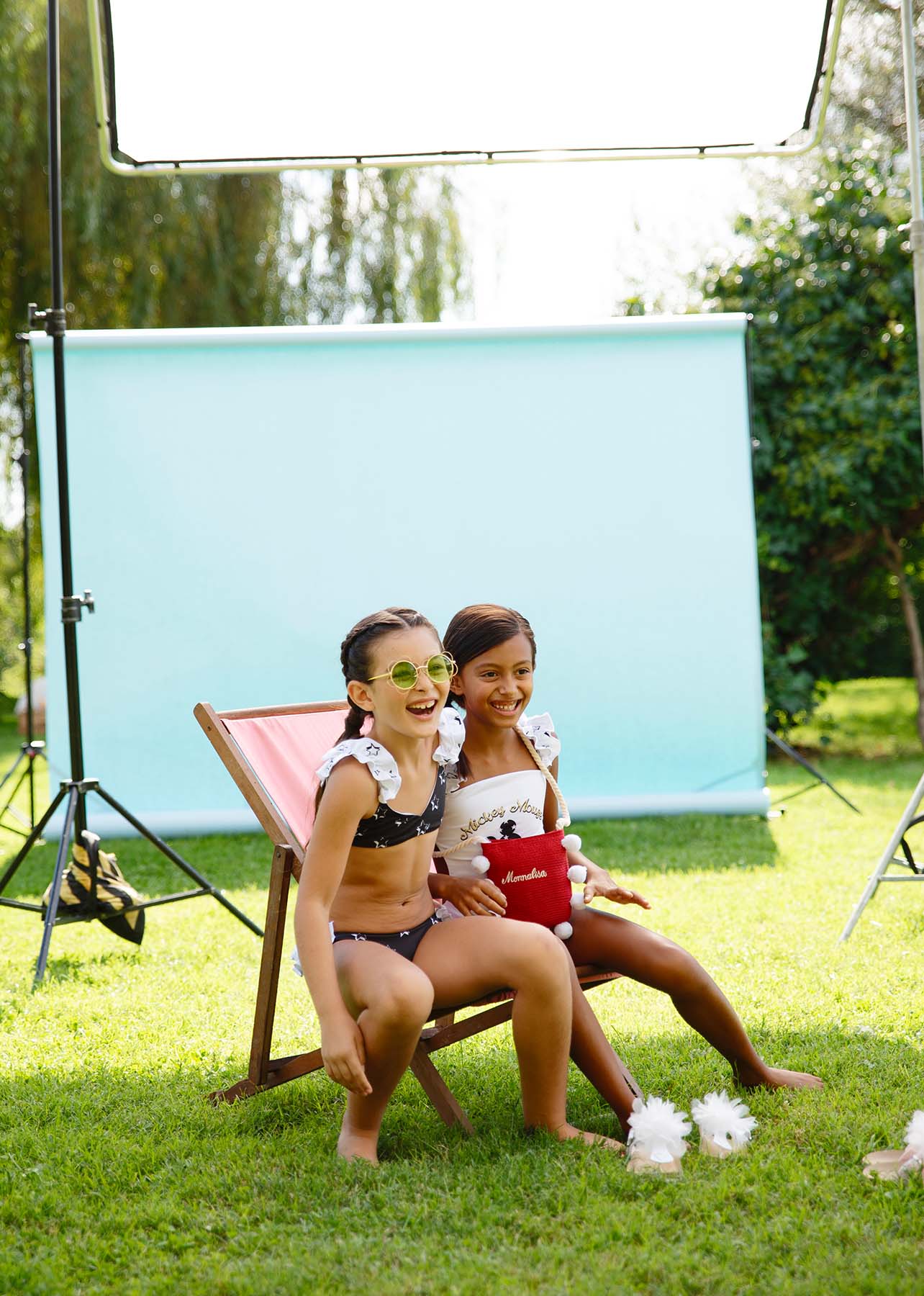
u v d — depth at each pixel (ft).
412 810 7.69
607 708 19.83
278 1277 5.98
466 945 7.40
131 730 19.36
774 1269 5.93
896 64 28.96
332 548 19.58
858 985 10.62
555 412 19.67
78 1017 10.48
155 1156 7.48
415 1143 7.66
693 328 19.56
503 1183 6.89
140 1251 6.37
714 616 19.83
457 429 19.63
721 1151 7.16
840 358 26.55
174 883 16.12
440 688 7.57
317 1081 8.78
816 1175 6.89
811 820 19.34
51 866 17.54
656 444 19.72
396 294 31.48
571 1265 6.02
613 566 19.77
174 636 19.42
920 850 16.55
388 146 13.69
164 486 19.34
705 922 12.99
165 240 30.19
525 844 8.13
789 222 26.91
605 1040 7.85
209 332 19.24
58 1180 7.23
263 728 9.68
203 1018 10.41
